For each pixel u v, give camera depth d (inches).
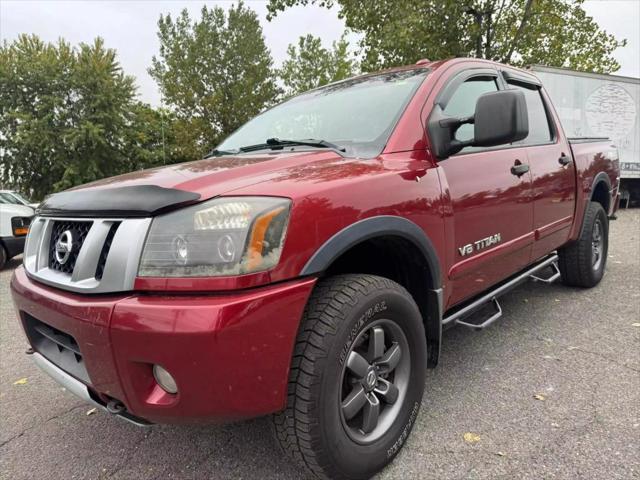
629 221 391.9
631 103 459.5
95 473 83.4
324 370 65.2
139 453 88.5
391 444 77.8
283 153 93.4
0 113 1035.9
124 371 60.6
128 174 90.7
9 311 196.9
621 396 97.9
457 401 99.6
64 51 1063.0
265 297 59.6
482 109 86.1
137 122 1148.5
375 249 87.5
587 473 75.0
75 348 70.6
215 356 56.7
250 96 1385.3
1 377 127.6
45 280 72.1
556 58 551.2
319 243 65.1
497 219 107.7
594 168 166.4
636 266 212.4
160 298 59.2
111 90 1066.7
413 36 466.6
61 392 117.1
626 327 136.6
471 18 487.5
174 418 62.0
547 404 96.4
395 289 76.6
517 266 123.6
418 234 81.3
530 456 80.0
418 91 97.6
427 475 76.8
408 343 81.3
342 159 83.0
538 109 144.4
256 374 60.2
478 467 78.1
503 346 127.3
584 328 137.6
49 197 84.8
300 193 65.3
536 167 126.3
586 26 559.5
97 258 64.2
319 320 66.7
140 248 60.9
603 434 85.0
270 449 87.2
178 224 60.8
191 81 1403.8
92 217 67.4
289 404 65.6
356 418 78.5
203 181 69.5
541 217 129.3
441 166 92.7
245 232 59.5
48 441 94.7
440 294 88.4
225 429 95.0
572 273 170.1
